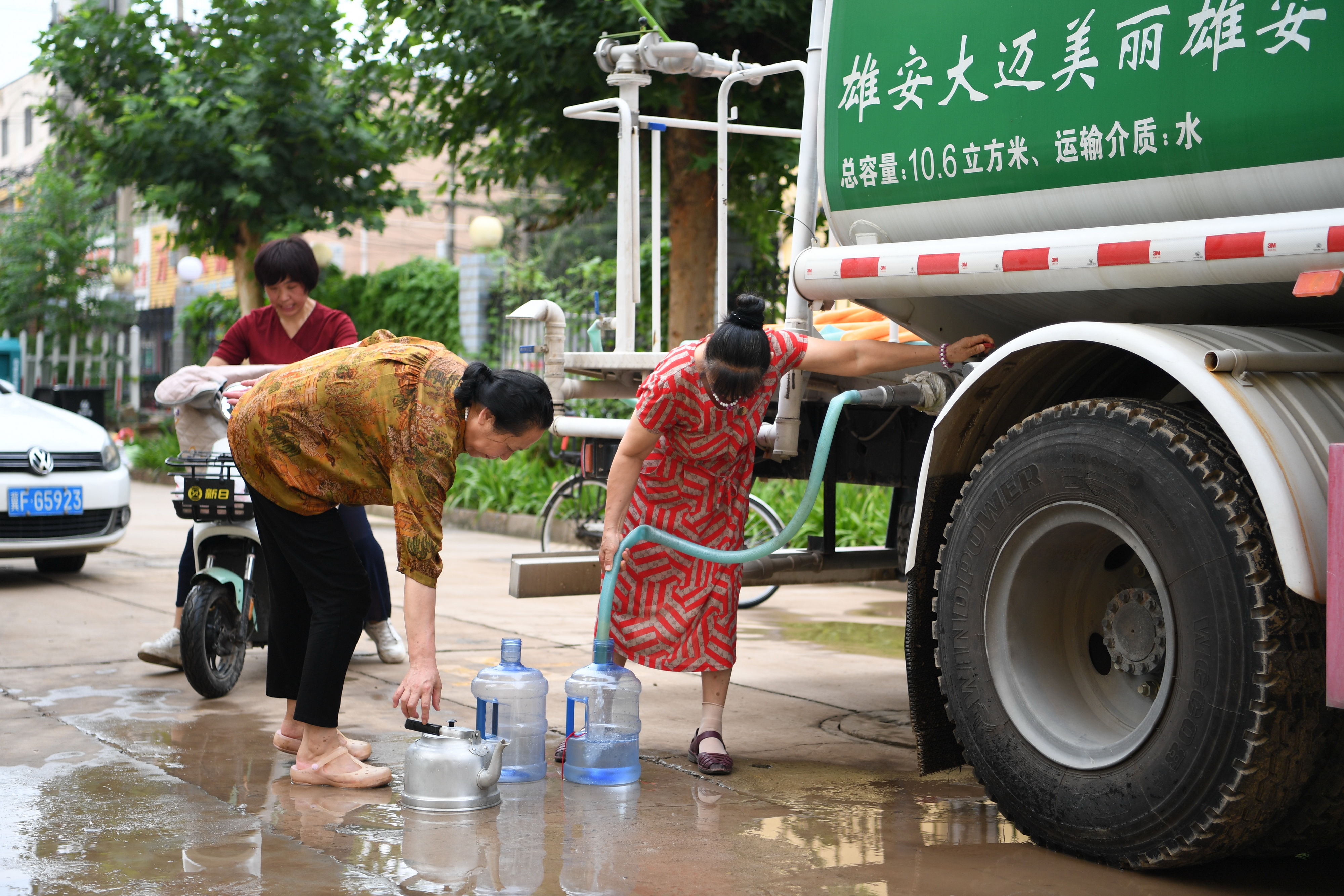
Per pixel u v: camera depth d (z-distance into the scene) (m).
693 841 3.22
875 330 4.46
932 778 3.88
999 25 3.34
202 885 2.83
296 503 3.56
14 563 8.87
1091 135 3.15
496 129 10.29
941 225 3.56
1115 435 3.00
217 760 3.93
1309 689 2.72
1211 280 2.93
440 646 6.01
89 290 22.16
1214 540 2.79
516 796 3.63
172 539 10.50
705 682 4.04
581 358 4.91
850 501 9.25
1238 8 2.88
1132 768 2.95
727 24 8.70
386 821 3.34
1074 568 3.27
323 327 5.17
